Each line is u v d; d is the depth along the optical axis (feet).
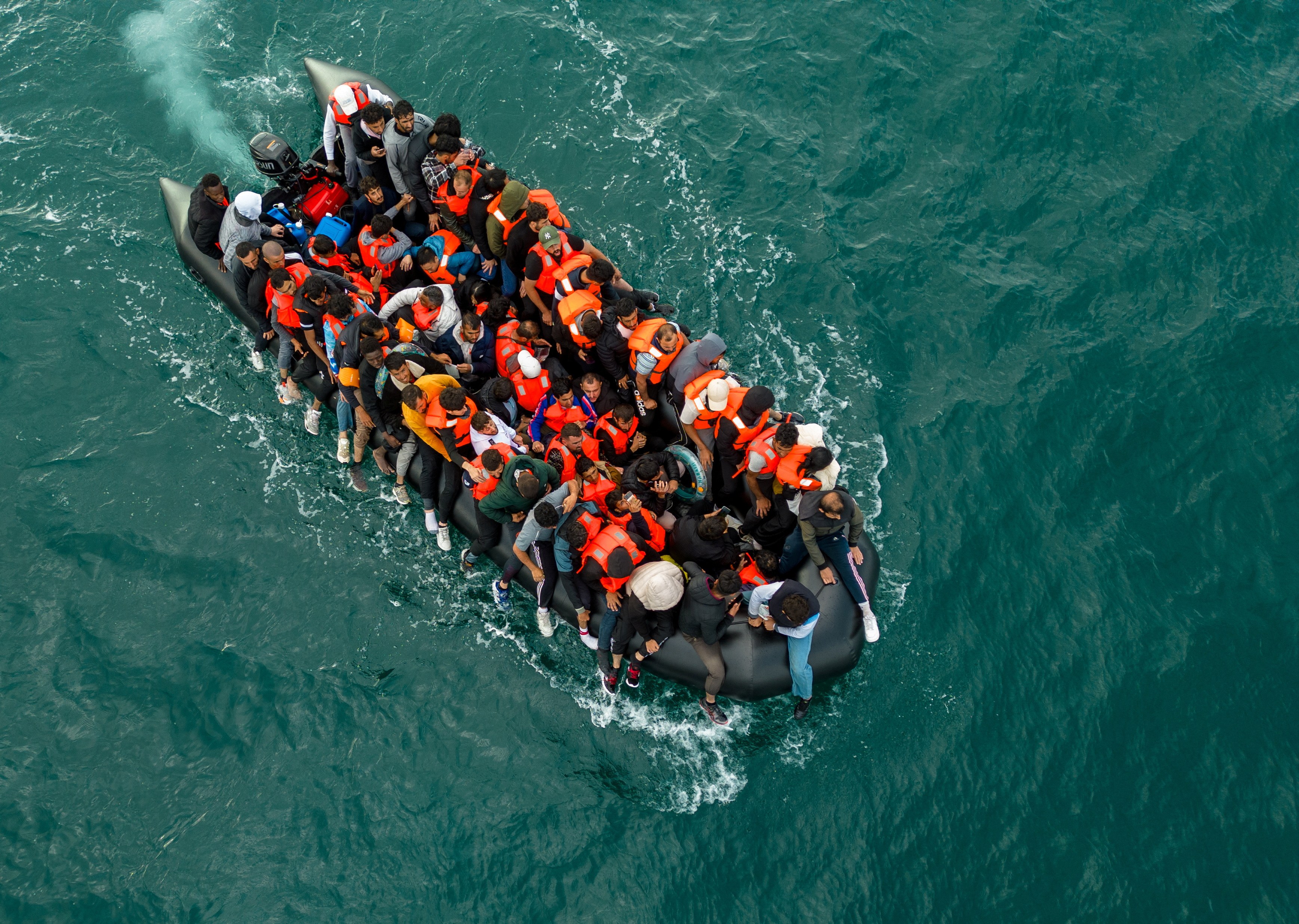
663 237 36.27
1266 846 25.44
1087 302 35.45
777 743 26.73
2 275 34.27
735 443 25.73
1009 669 27.99
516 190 28.25
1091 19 42.91
